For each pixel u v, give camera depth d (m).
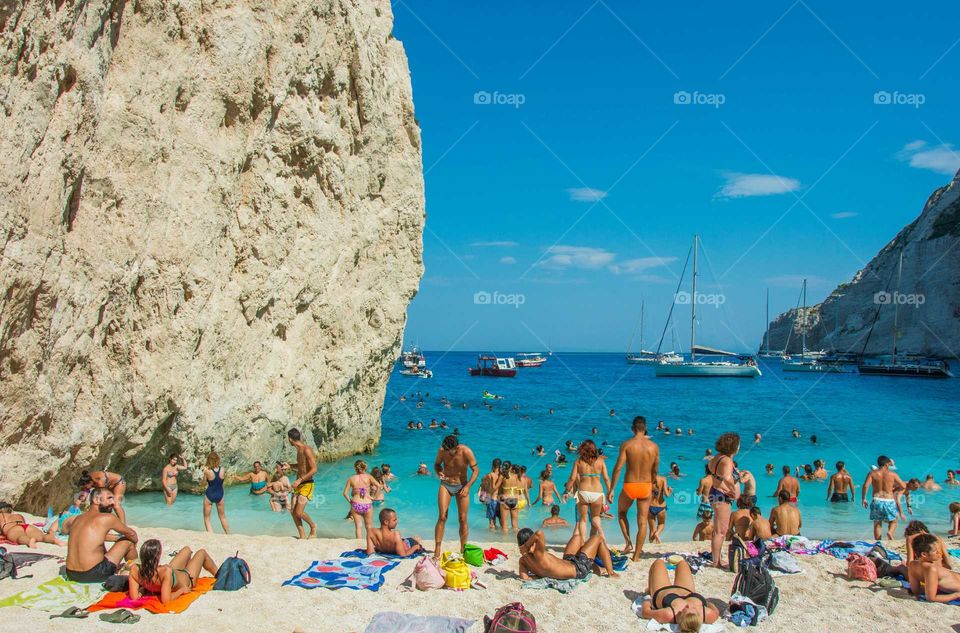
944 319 101.19
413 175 22.84
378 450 23.95
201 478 15.80
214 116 15.25
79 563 7.62
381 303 21.89
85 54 11.55
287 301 18.03
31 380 10.68
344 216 19.94
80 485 11.39
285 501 14.58
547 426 33.00
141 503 14.55
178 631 6.61
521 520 14.18
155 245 13.82
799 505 16.28
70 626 6.55
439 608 7.62
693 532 13.64
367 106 20.30
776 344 168.88
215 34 15.15
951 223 106.56
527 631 6.62
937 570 8.20
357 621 7.15
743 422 36.03
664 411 42.06
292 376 18.25
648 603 7.50
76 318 11.63
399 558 9.28
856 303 128.88
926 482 18.33
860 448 26.34
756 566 7.92
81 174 11.80
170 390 14.35
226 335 16.03
